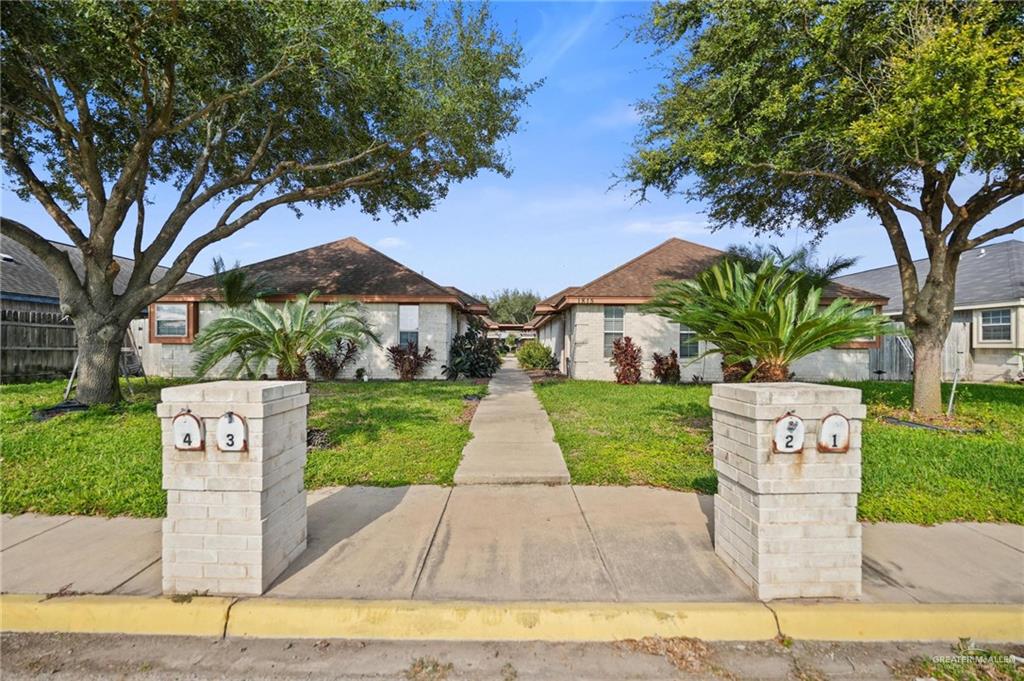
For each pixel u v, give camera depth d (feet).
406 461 19.57
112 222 28.58
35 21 21.57
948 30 19.29
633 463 19.22
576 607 9.70
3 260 48.08
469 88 29.81
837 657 8.96
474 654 8.97
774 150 26.61
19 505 14.87
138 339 53.88
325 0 23.45
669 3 26.48
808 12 22.94
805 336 21.47
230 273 45.16
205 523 10.18
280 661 8.79
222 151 37.11
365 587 10.45
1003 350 50.06
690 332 50.78
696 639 9.38
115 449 19.81
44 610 9.74
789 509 10.10
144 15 21.52
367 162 37.22
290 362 25.44
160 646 9.23
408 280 53.52
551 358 72.95
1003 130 18.84
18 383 40.75
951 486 16.44
